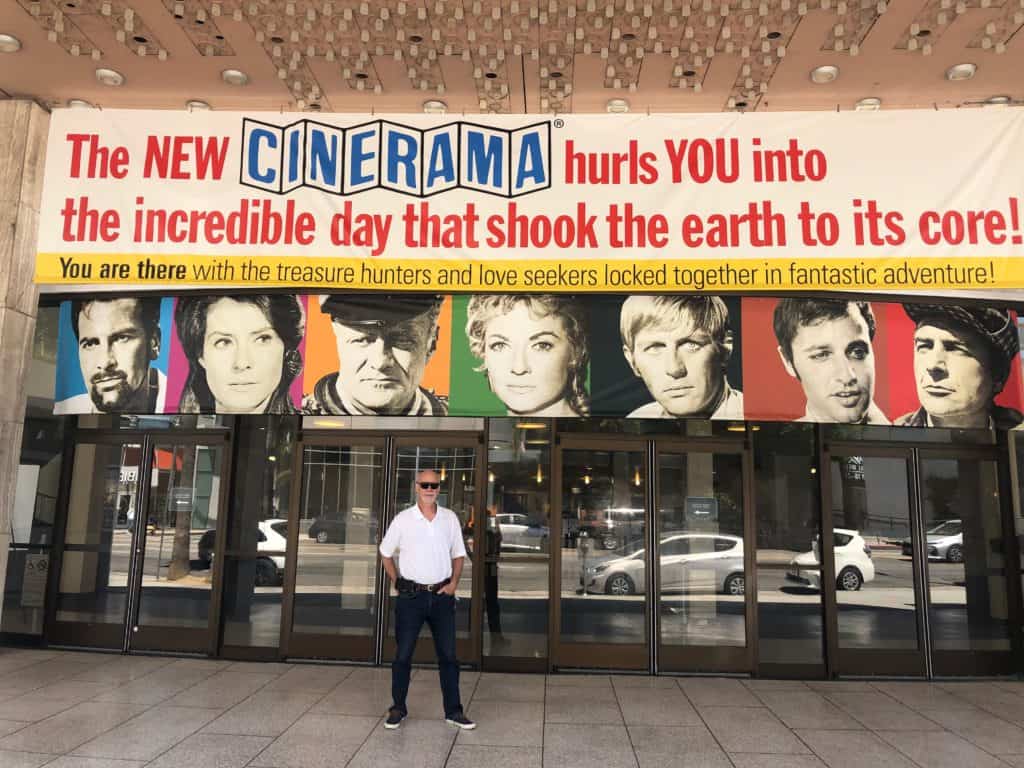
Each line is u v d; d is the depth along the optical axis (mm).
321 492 7613
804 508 7414
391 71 6836
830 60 6566
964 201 6887
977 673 7199
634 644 7242
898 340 6996
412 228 7172
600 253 7039
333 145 7312
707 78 6883
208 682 6602
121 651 7613
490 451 7492
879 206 6930
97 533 7789
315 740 5180
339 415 7355
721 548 7379
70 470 7879
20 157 7383
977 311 7020
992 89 7008
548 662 7188
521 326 7141
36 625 7766
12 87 7266
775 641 7207
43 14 6129
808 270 6887
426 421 7594
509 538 7371
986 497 7457
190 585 7668
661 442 7496
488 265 7082
